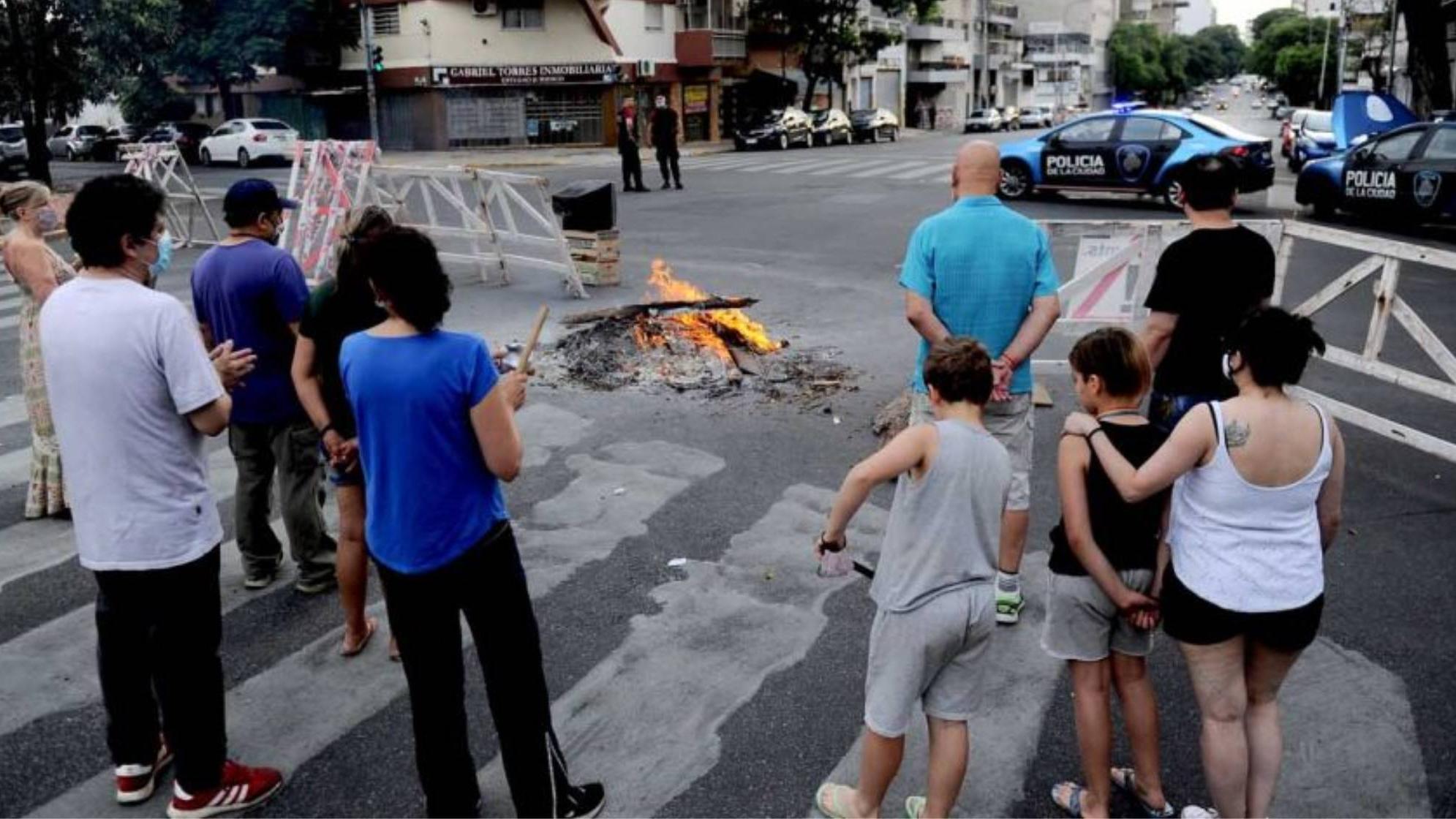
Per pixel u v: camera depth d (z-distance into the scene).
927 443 3.08
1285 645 3.06
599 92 38.91
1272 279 4.14
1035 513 5.91
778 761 3.76
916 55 71.88
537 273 13.02
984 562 3.14
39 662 4.49
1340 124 21.78
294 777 3.73
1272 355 2.92
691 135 43.53
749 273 12.80
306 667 4.43
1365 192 16.14
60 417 3.29
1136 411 3.27
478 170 11.95
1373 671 4.26
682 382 8.31
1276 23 98.12
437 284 3.11
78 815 3.54
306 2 37.16
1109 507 3.20
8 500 6.25
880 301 11.15
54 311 3.26
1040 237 4.48
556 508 6.04
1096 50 113.31
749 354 9.02
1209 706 3.12
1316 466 2.97
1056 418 7.49
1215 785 3.15
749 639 4.57
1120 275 7.48
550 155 36.25
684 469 6.61
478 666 4.45
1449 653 4.39
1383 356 8.93
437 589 3.21
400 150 39.16
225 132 35.16
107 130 40.84
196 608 3.41
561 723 3.99
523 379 3.55
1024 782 3.65
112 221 3.21
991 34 85.50
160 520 3.31
